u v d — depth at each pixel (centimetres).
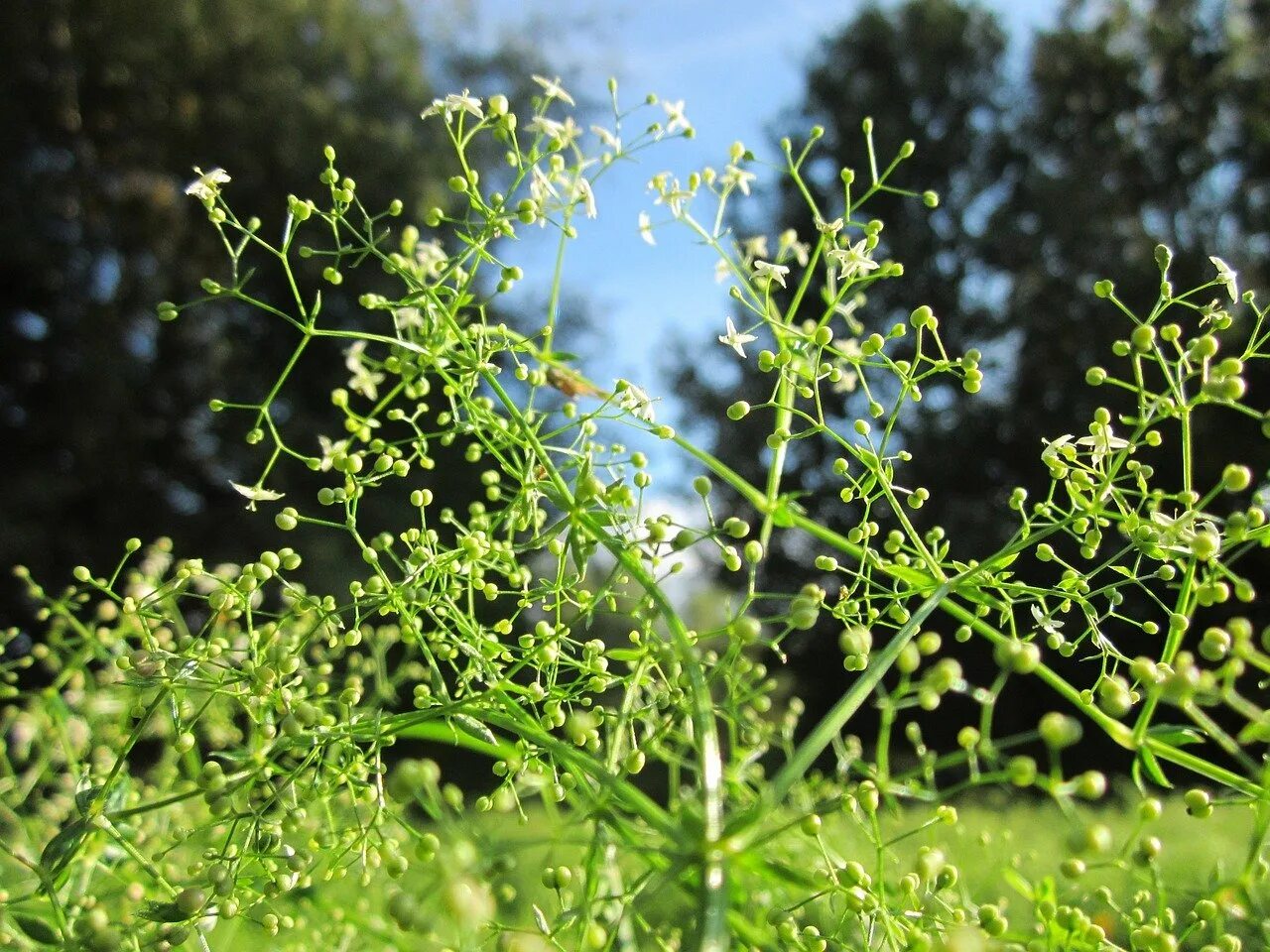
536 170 10
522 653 9
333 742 9
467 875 6
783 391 9
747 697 10
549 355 11
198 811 14
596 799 7
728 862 6
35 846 12
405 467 9
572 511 9
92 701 13
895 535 9
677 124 11
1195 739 7
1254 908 7
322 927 11
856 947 8
